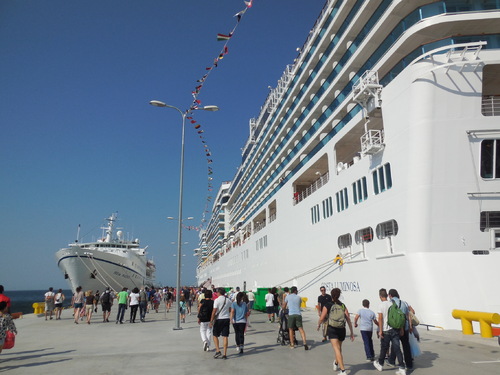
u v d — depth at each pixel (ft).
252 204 160.04
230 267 195.00
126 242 185.47
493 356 29.81
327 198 79.36
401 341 26.22
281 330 37.09
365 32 65.26
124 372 25.75
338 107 74.79
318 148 88.02
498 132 47.19
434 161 47.65
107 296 66.33
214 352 33.17
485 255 46.03
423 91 48.62
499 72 52.16
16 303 347.56
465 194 47.01
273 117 122.21
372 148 57.16
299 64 95.40
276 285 111.86
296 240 97.04
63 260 134.00
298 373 24.99
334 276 73.72
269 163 131.64
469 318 40.50
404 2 53.47
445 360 28.43
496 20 48.19
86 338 43.86
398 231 52.06
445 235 46.78
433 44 49.55
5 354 33.76
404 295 49.80
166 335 45.93
